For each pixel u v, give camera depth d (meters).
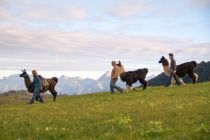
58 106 31.34
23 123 20.80
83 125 18.52
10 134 17.44
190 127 15.43
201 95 29.83
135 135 14.82
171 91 35.50
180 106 22.72
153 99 29.77
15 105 40.66
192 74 42.56
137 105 26.03
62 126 18.72
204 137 13.14
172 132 14.80
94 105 29.23
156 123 16.92
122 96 35.41
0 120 23.19
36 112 26.97
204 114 18.86
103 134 15.53
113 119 19.03
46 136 16.25
